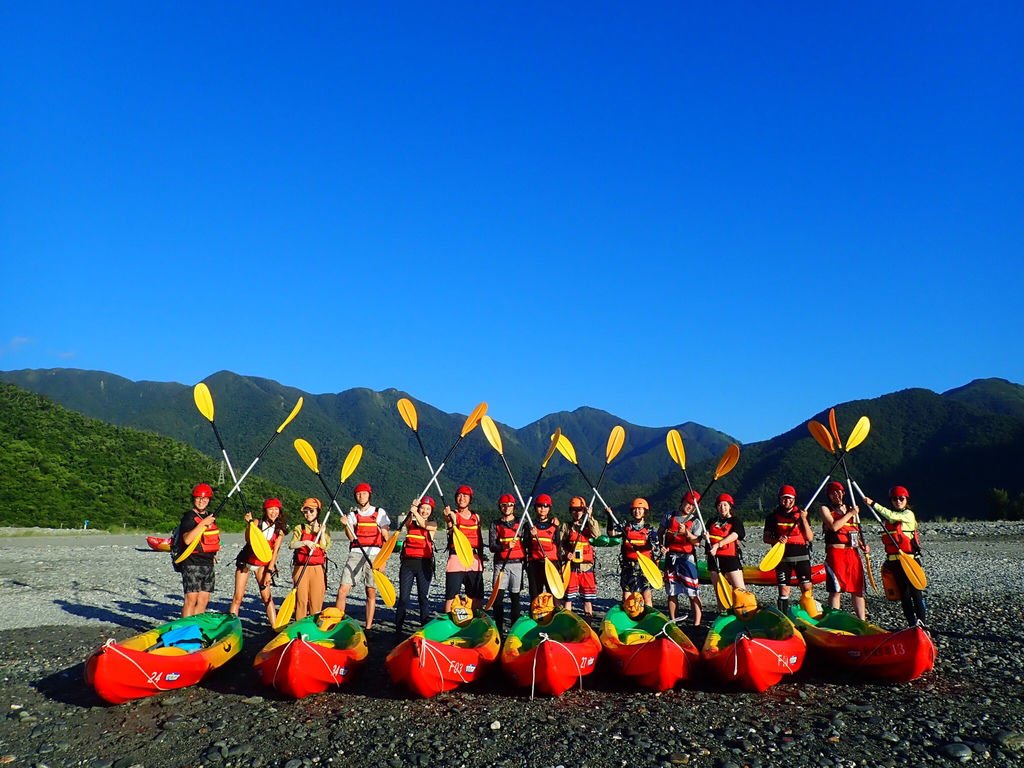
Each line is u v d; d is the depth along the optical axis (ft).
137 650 23.71
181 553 29.50
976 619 35.68
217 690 25.03
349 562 32.14
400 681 23.58
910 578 28.45
